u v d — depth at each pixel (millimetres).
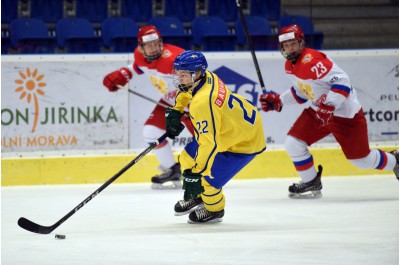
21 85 14141
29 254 7332
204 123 8211
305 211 10312
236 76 14750
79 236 8391
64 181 14109
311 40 16375
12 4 18391
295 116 14805
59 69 14250
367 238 8062
